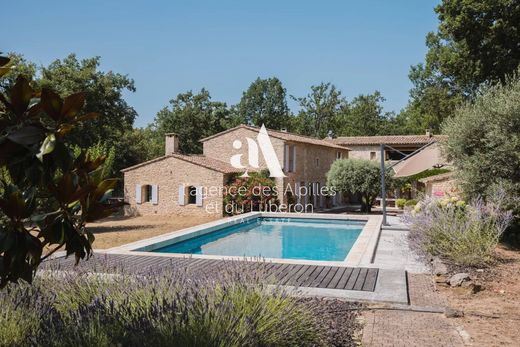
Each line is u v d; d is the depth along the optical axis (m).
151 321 3.71
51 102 2.08
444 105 44.75
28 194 2.14
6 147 1.99
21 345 3.63
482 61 24.17
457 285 7.70
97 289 5.12
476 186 12.11
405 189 37.19
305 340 4.59
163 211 27.91
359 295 6.96
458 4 24.31
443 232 9.77
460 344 5.02
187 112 52.47
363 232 15.59
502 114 11.63
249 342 3.83
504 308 6.43
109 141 34.56
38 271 6.11
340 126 64.62
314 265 9.44
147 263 9.50
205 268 8.84
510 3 23.25
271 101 67.00
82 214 2.35
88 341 3.42
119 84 32.25
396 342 5.07
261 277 5.54
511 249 11.12
